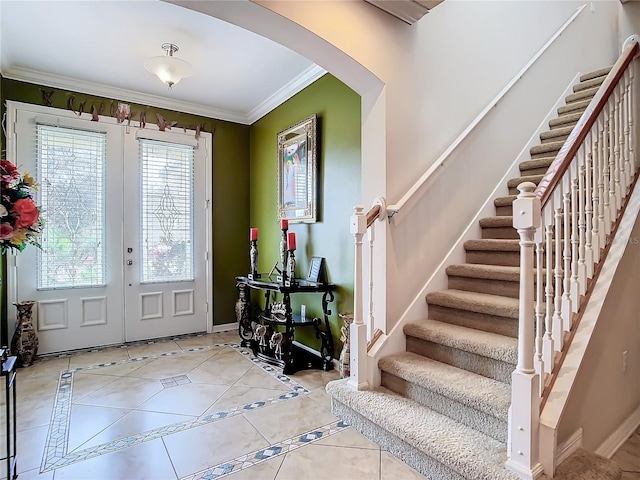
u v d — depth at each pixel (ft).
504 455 5.32
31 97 11.69
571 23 13.25
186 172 14.47
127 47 10.14
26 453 6.54
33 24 8.98
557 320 5.63
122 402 8.59
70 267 12.37
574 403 5.43
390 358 7.72
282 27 6.65
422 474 5.92
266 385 9.60
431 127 8.87
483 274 8.30
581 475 4.93
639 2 8.05
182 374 10.38
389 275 7.99
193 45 10.04
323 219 11.44
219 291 15.28
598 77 12.73
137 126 13.43
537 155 11.35
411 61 8.46
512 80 11.02
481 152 10.12
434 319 8.55
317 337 11.10
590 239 6.45
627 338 6.96
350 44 7.35
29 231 5.54
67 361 11.46
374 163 8.18
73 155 12.35
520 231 4.94
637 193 7.23
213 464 6.23
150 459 6.37
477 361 6.88
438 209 8.98
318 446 6.75
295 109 12.78
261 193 15.08
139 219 13.55
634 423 7.22
